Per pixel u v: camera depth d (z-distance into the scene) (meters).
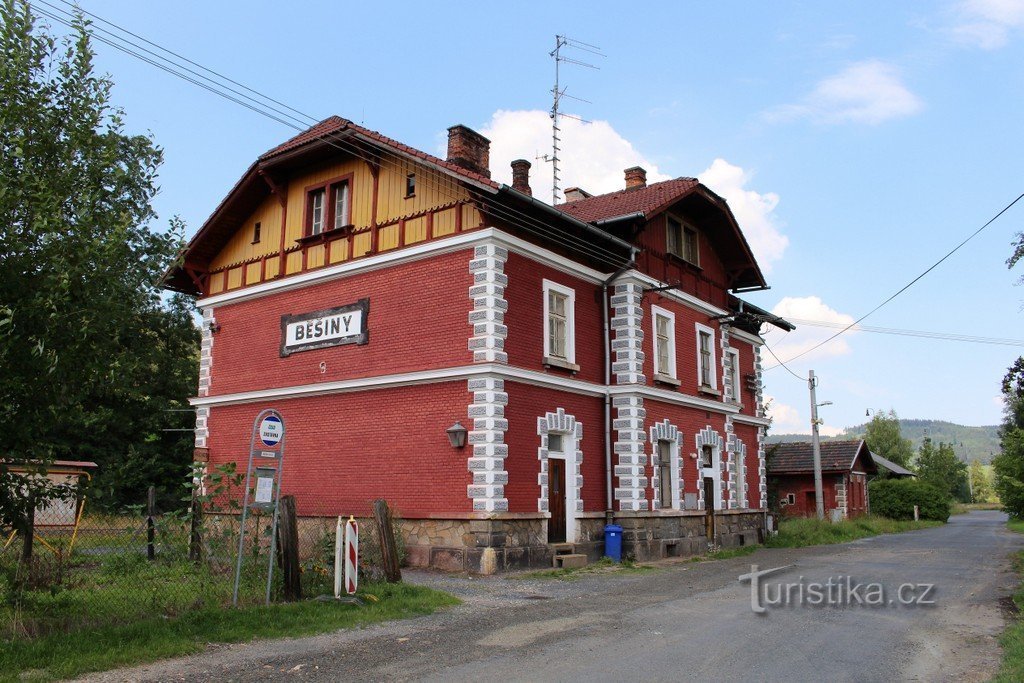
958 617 11.97
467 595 13.41
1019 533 35.69
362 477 18.89
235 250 23.39
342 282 20.33
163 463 34.41
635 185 27.50
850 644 9.84
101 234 9.11
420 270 18.77
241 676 7.95
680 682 7.86
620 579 16.06
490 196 17.50
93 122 9.36
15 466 9.23
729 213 25.28
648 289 21.95
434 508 17.47
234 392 22.39
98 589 10.88
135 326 10.25
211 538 11.76
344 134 20.00
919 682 8.09
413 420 18.22
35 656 8.09
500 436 17.05
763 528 27.69
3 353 8.04
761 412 29.05
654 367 21.88
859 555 22.31
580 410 20.02
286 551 11.59
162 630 9.37
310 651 9.03
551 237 19.25
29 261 8.55
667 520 21.34
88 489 10.20
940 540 29.80
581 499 19.52
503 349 17.52
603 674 8.12
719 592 14.18
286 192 22.27
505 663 8.55
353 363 19.62
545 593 13.89
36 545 11.42
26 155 8.91
